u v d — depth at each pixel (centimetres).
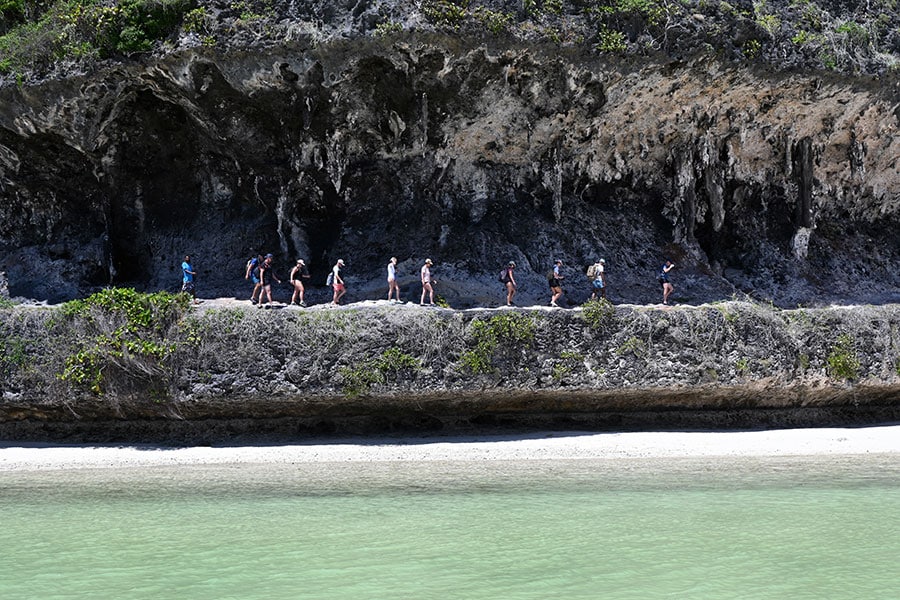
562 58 2002
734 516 1066
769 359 1827
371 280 2119
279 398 1692
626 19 2028
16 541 994
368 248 2177
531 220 2259
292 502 1199
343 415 1781
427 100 2045
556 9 1986
